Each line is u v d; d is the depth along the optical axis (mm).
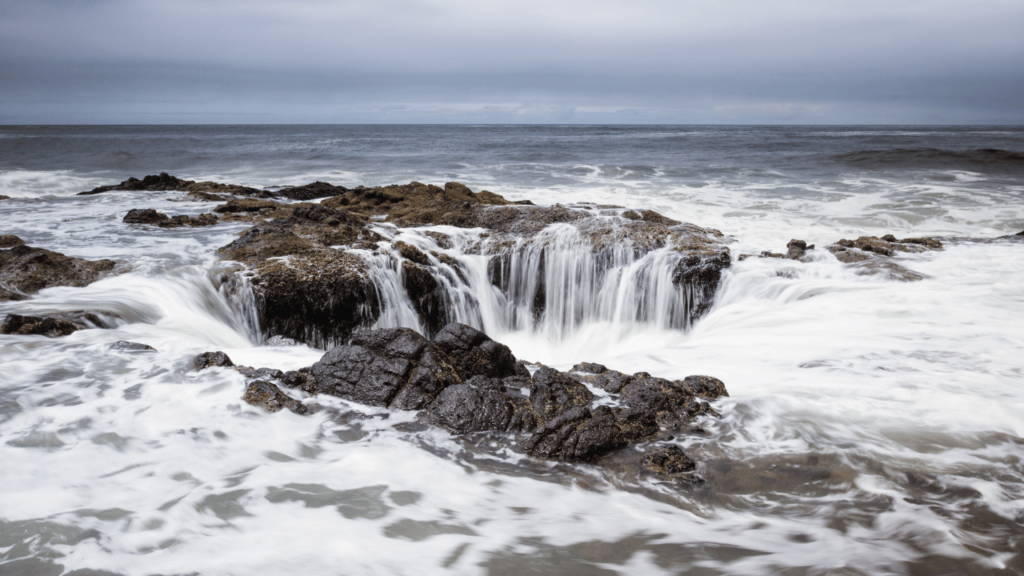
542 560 3100
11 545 3109
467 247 10406
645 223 10742
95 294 7516
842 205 18250
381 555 3129
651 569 3020
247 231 10203
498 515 3508
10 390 4812
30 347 5730
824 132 102500
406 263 9305
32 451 4008
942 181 24734
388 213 12766
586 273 9852
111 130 109688
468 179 25906
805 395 5059
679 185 23703
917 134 86188
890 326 7109
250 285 8398
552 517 3492
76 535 3203
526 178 26297
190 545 3168
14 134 76312
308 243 9648
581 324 9961
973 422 4555
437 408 4512
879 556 3080
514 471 3977
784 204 18375
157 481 3748
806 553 3123
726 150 45969
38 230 10820
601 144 55844
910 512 3492
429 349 4973
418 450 4191
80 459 3941
